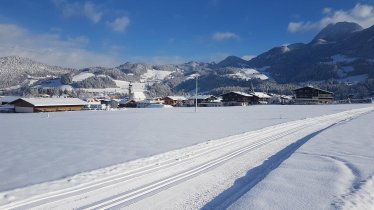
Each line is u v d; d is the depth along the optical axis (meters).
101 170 10.13
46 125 30.62
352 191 7.28
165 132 22.44
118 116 45.84
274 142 16.72
